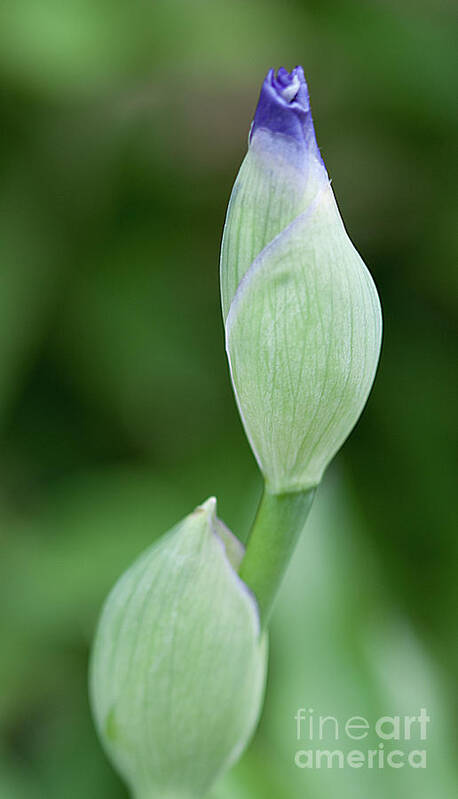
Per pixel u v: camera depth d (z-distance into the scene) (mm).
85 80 500
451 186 555
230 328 338
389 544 554
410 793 431
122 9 497
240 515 482
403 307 575
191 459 562
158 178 571
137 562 357
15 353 531
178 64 512
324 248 333
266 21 510
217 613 351
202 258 578
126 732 358
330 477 473
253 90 563
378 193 564
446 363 571
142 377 560
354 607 451
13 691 493
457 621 518
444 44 529
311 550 456
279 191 332
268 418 340
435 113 536
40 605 500
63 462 572
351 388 339
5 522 541
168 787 364
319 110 547
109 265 568
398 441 567
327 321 335
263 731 458
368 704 438
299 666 442
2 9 488
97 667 359
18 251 539
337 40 523
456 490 560
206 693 354
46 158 547
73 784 487
